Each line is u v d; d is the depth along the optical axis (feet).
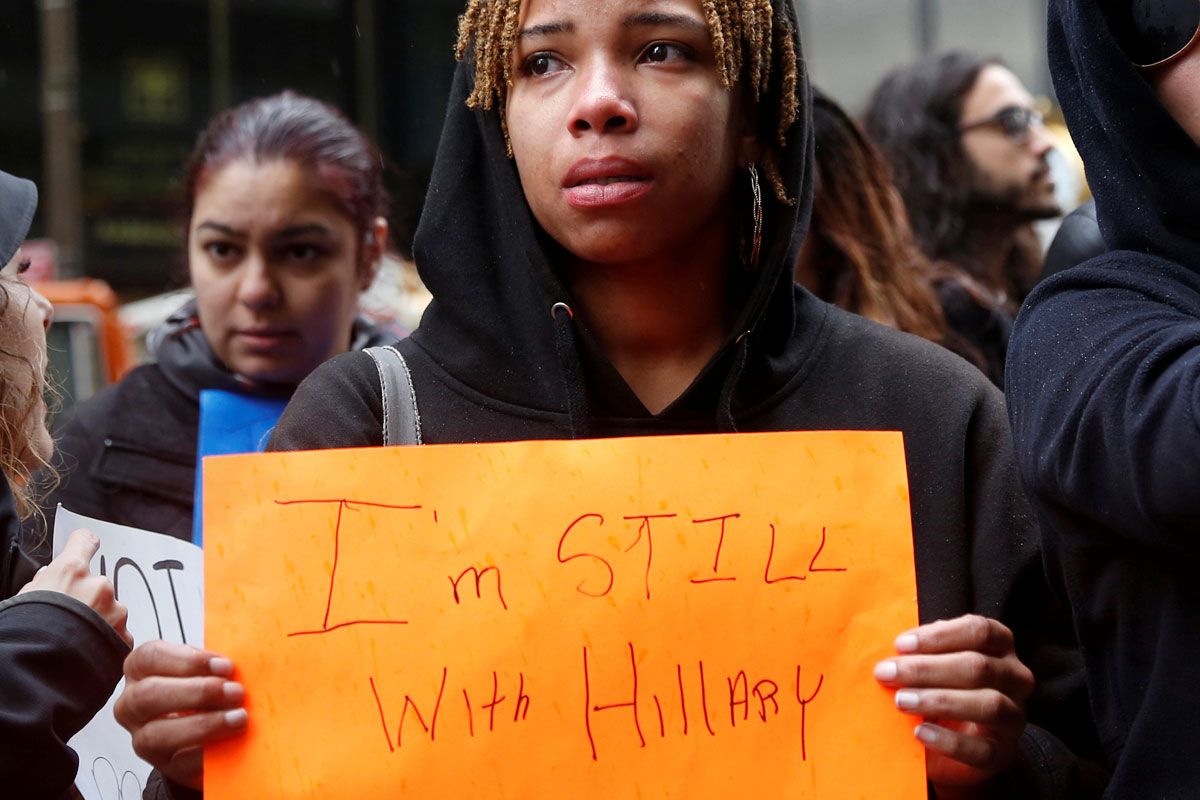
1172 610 4.25
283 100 9.05
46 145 52.54
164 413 8.69
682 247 5.32
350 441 5.10
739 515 4.70
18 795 4.84
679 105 4.95
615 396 5.25
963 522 5.20
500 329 5.37
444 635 4.56
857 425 5.31
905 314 9.42
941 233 11.26
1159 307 4.24
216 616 4.56
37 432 6.26
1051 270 7.89
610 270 5.35
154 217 54.39
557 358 5.28
